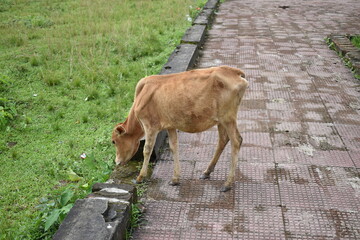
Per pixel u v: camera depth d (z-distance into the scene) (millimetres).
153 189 3686
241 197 3566
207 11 10305
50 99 5758
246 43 8055
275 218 3326
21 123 5074
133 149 3791
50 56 7270
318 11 11375
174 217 3354
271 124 4785
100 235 2830
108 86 6109
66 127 5051
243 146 4340
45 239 3234
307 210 3406
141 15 10617
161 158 4148
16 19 10102
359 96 5504
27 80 6363
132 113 3678
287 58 7074
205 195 3602
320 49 7598
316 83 5949
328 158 4109
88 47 7898
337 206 3447
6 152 4520
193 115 3428
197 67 6668
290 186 3701
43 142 4734
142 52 7594
